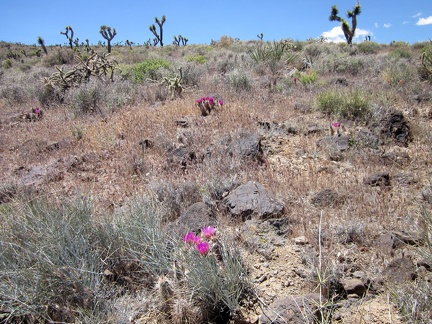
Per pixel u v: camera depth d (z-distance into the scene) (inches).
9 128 332.2
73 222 118.3
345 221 132.5
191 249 105.3
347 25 991.0
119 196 168.9
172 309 95.8
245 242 124.5
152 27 1907.0
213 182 164.7
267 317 92.4
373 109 261.1
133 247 117.6
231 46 1031.6
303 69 558.3
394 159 193.2
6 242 106.7
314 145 221.6
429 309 89.3
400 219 135.2
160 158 213.6
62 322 90.6
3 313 96.5
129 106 343.3
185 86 408.5
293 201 150.9
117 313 96.4
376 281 104.3
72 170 210.8
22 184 182.5
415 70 406.9
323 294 102.0
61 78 449.7
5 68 1214.3
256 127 248.2
